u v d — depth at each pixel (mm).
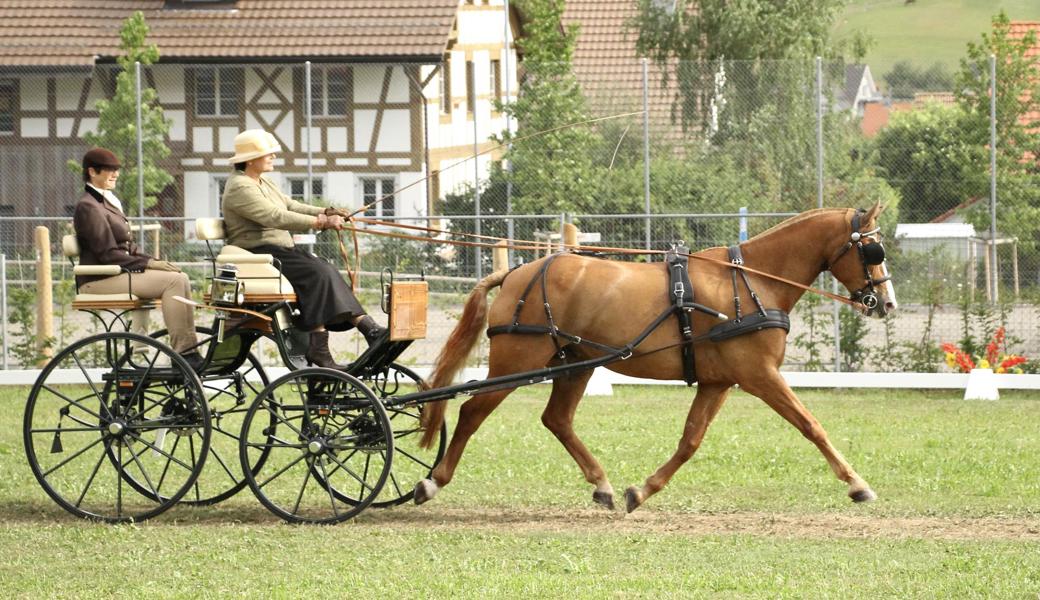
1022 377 18688
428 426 10969
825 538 10086
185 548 9852
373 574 9000
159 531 10484
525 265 11086
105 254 11203
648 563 9281
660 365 10727
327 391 11195
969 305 20109
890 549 9680
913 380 19047
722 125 23656
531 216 19141
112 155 11547
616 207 23250
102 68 36125
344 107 36125
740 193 23172
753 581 8711
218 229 11266
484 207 23438
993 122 20750
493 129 46219
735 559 9359
